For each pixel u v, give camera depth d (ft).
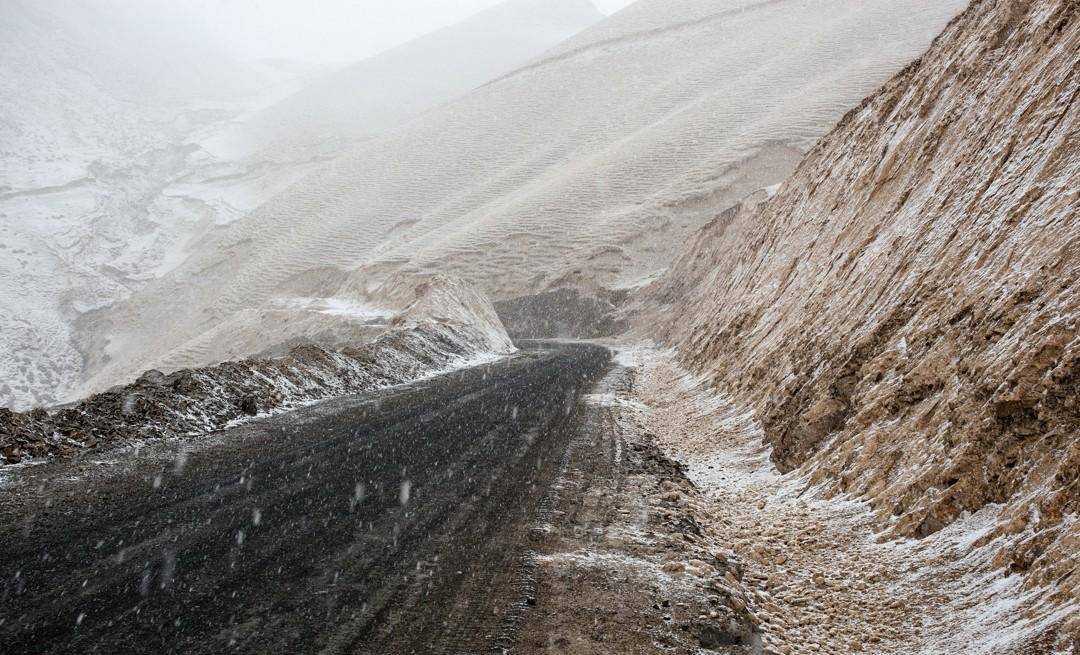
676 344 108.78
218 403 42.57
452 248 283.18
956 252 29.89
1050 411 18.63
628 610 16.72
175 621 14.10
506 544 20.48
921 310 29.63
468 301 126.52
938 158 42.19
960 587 17.52
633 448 37.19
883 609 18.16
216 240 403.13
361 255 330.34
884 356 29.81
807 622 18.26
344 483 26.45
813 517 24.89
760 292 66.44
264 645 13.32
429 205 372.99
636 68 477.77
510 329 215.31
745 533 25.14
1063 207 23.61
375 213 377.30
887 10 396.16
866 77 307.58
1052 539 15.93
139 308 346.13
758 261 79.87
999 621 15.33
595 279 233.55
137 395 38.73
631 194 284.41
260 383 49.01
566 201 294.05
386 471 28.76
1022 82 35.35
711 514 27.09
